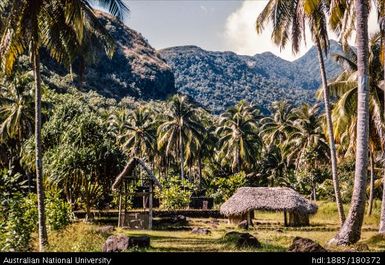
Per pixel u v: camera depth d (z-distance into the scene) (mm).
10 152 46594
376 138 30953
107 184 30078
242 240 18188
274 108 77562
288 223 32750
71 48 18578
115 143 30359
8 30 17453
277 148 73375
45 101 44000
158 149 62906
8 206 16109
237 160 63156
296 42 22781
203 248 17859
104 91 145000
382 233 18672
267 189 33031
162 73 184000
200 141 62000
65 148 27875
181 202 41031
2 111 45500
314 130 58406
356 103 27250
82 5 17797
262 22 22078
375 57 28906
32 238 18547
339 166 53000
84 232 19172
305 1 18891
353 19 21766
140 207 43562
